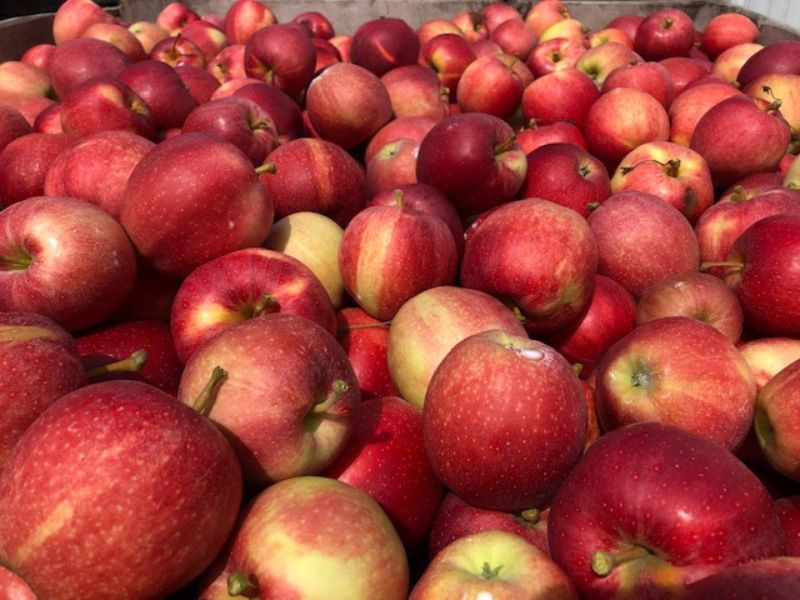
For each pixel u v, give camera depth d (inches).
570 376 9.2
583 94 22.0
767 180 18.2
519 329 12.0
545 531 9.7
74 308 11.8
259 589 8.4
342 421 10.0
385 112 21.6
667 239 14.7
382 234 12.9
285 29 22.9
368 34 25.5
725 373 10.2
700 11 34.7
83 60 23.4
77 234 11.5
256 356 9.3
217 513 8.1
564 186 16.7
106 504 7.3
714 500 7.4
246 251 12.7
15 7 40.3
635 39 28.9
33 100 22.9
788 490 11.0
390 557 8.8
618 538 7.9
